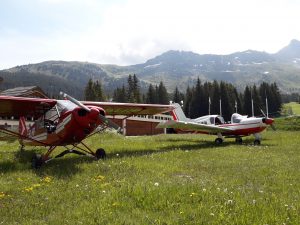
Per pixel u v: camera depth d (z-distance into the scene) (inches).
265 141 820.6
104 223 188.4
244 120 791.1
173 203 218.5
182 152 542.0
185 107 3924.7
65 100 454.6
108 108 570.9
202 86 3725.4
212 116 865.5
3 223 199.9
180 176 335.9
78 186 286.0
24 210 223.6
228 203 215.2
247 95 3599.9
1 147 634.2
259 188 280.1
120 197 237.6
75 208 220.7
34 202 242.4
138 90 3550.7
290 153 542.0
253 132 780.0
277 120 1674.5
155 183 270.8
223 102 3449.8
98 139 834.2
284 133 1099.3
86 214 206.8
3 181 323.6
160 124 773.9
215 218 188.5
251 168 387.9
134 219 193.9
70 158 474.0
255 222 180.1
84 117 414.9
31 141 494.3
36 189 283.7
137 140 827.4
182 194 237.6
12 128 613.9
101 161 430.6
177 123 733.9
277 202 223.6
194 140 844.6
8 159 458.6
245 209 202.2
